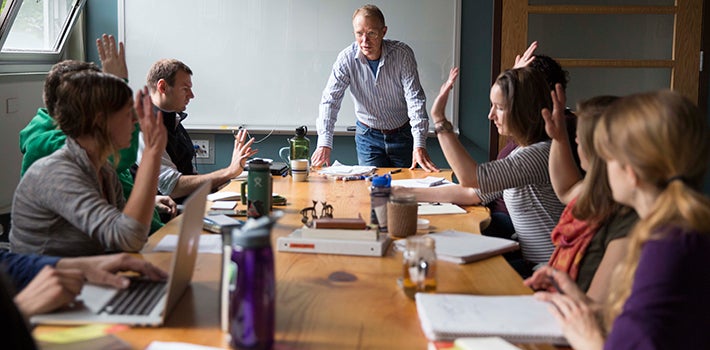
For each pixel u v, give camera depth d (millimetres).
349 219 2262
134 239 2072
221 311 1525
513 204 2793
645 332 1291
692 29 5086
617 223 1925
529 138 2785
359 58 4562
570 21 5121
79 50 5230
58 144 2646
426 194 3021
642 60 5133
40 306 1537
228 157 5336
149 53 5238
